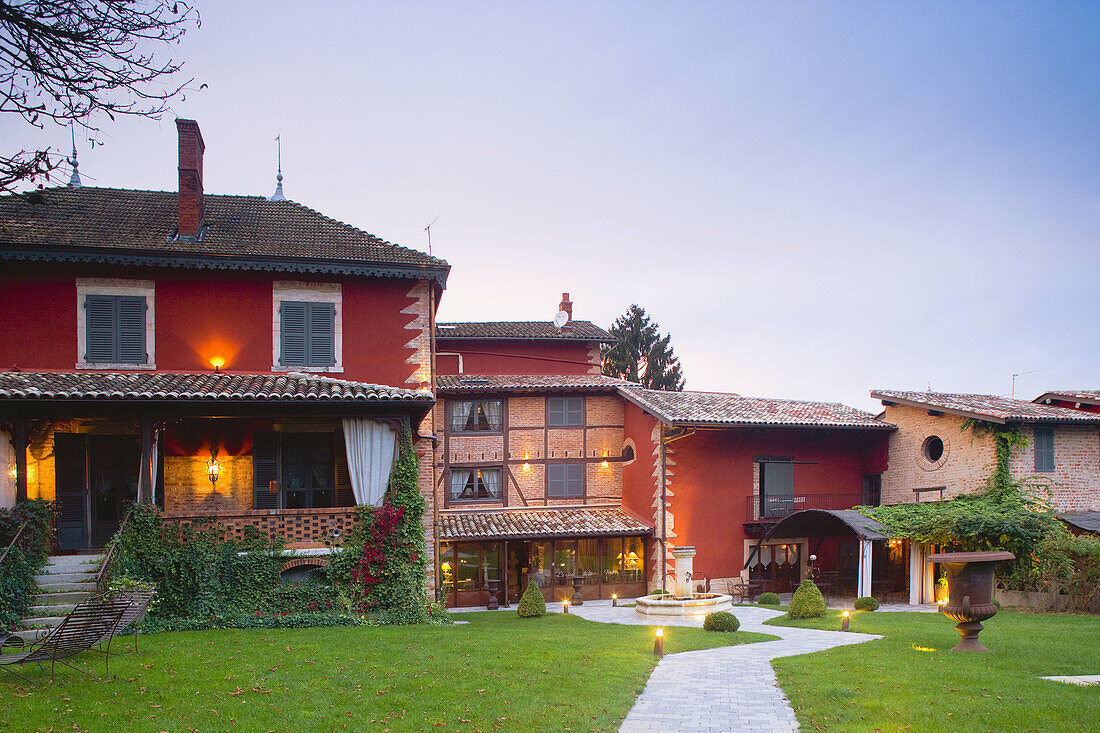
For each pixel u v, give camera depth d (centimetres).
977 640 1331
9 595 1382
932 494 2730
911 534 2353
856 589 2831
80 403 1596
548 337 3198
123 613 1100
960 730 843
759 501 2817
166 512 1608
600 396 2970
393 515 1714
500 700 1000
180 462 1873
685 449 2708
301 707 953
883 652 1321
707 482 2734
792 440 2903
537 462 2888
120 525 1669
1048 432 2531
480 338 3145
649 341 5541
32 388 1576
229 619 1568
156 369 1856
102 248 1767
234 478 1892
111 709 914
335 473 1953
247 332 1911
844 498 2942
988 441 2520
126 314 1853
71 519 1812
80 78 724
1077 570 2044
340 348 1955
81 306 1830
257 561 1627
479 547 2664
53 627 1355
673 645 1531
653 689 1131
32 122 715
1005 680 1058
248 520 1644
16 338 1788
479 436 2861
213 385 1709
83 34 710
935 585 2420
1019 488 2464
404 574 1709
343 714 930
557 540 2725
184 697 977
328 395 1692
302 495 1933
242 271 1925
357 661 1195
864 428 2838
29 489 1792
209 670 1112
